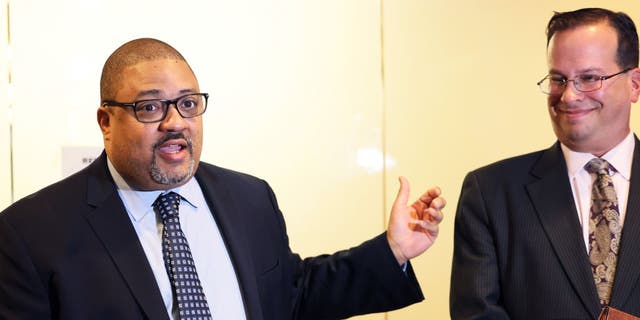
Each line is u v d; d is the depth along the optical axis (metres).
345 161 3.29
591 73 2.03
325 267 2.12
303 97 3.23
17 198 2.94
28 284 1.75
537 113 3.37
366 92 3.30
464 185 2.29
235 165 3.15
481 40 3.36
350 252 2.10
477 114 3.36
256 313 1.90
